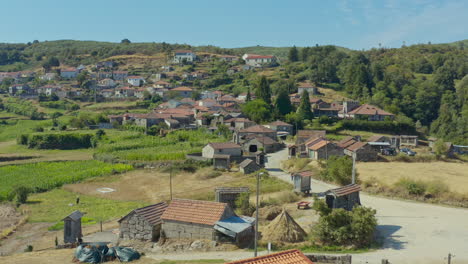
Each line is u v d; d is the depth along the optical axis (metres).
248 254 39.84
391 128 135.12
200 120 143.25
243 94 193.62
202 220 43.03
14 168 100.06
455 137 136.62
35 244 50.72
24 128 155.25
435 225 51.16
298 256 27.52
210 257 39.12
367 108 146.38
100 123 149.88
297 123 135.75
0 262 37.88
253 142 110.31
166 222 44.75
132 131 139.25
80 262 37.34
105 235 50.56
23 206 70.94
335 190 51.97
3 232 55.59
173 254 40.50
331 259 37.41
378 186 68.81
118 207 67.62
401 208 58.97
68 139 129.00
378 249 42.81
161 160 100.12
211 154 97.12
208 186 78.44
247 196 56.22
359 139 114.19
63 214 64.88
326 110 154.00
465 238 46.50
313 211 56.19
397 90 183.75
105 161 104.88
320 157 92.75
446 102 169.75
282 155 106.25
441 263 39.28
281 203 61.97
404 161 92.12
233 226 42.16
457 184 66.56
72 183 87.00
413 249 42.84
